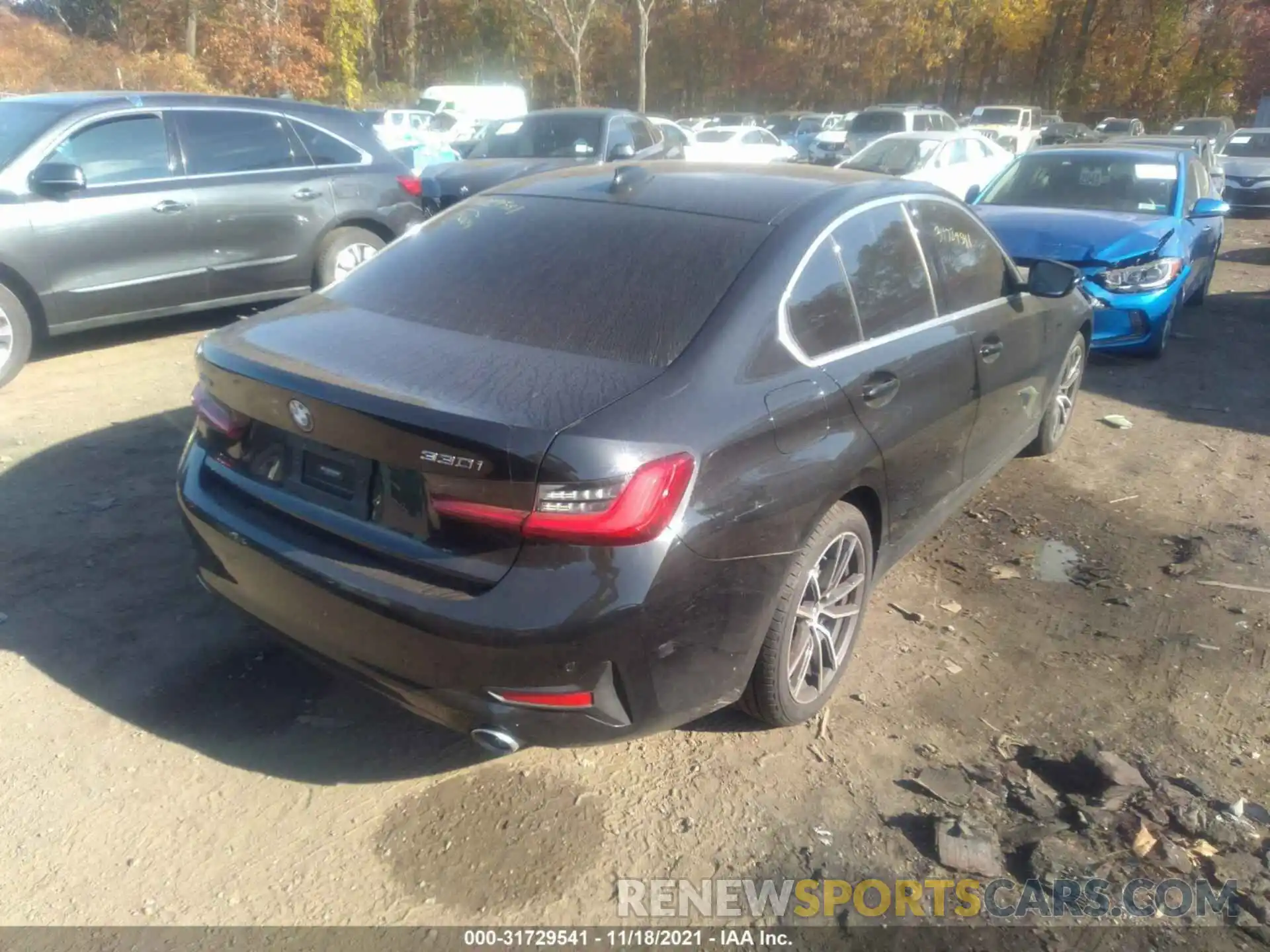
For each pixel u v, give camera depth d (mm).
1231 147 21156
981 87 49625
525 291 3160
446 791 3018
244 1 31859
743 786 3059
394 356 2867
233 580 3006
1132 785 3049
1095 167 8586
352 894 2648
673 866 2760
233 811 2920
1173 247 7645
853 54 44594
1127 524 4965
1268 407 6934
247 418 3023
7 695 3357
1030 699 3525
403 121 28750
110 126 6762
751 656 2902
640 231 3322
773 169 3891
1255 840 2865
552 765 3141
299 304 3438
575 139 11500
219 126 7305
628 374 2732
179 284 7086
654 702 2664
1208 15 44750
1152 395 7152
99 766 3074
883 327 3484
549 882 2701
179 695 3408
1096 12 43531
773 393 2895
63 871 2693
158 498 4793
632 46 47031
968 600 4191
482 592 2490
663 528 2521
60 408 5973
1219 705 3504
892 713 3426
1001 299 4391
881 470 3348
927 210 3953
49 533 4418
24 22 32125
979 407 4090
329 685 3498
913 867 2773
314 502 2822
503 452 2412
